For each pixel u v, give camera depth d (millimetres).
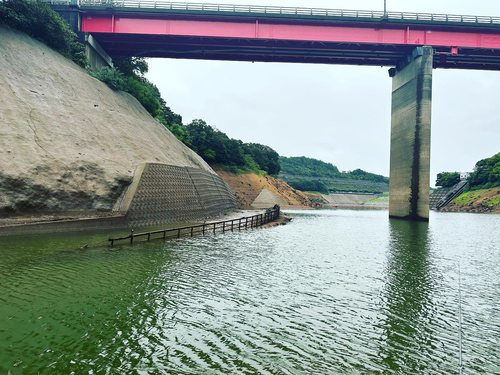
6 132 29375
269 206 100750
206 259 21547
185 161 54062
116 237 26828
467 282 18484
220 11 57344
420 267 21906
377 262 23188
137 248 23531
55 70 41094
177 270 18328
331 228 47438
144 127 50031
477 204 113125
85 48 54156
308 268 20547
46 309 12117
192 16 57375
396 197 66625
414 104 59812
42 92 36500
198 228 36969
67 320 11359
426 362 9742
